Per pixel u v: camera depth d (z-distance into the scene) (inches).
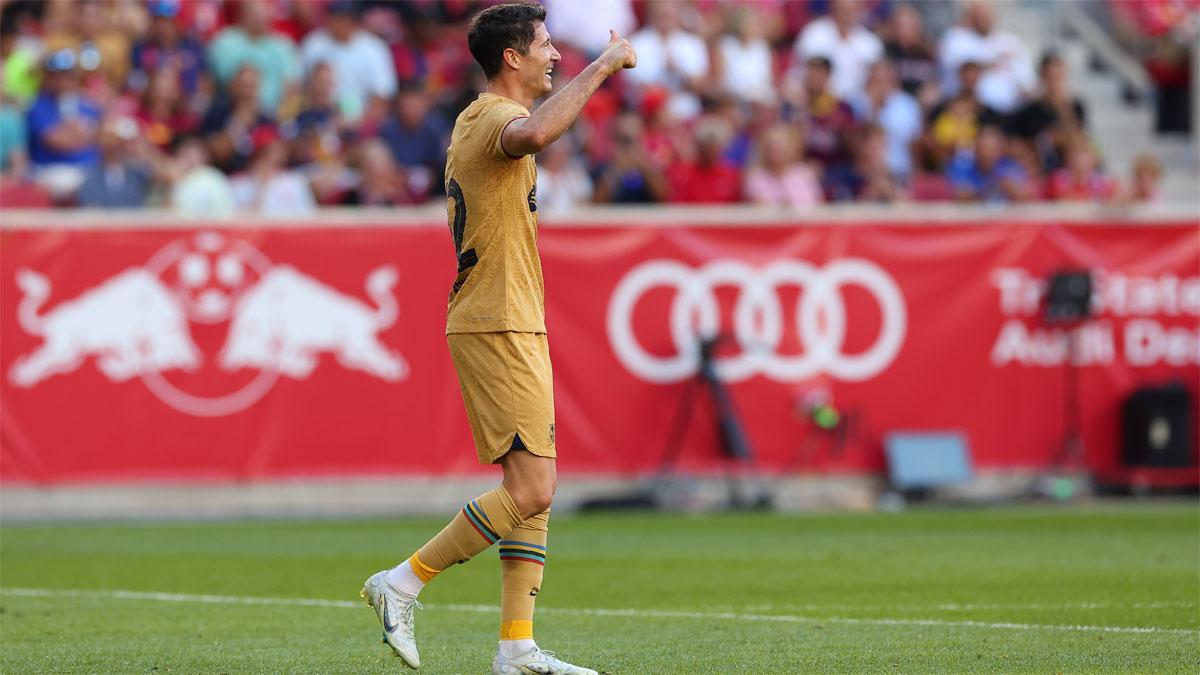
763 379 1820.9
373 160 1975.9
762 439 1818.4
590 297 1793.8
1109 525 1610.5
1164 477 1862.7
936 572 1245.1
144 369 1729.8
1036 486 1851.6
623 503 1776.6
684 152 2219.5
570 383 1788.9
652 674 796.6
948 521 1663.4
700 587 1168.2
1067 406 1862.7
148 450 1729.8
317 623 1000.9
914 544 1455.5
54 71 2102.6
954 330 1846.7
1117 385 1873.8
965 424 1849.2
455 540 749.3
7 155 2084.2
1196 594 1105.4
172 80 2153.1
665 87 2372.0
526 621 756.6
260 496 1744.6
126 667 832.9
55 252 1715.1
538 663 751.7
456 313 749.3
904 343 1840.6
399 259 1770.4
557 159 2046.0
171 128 2140.7
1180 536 1510.8
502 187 737.6
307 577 1242.6
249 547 1451.8
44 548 1444.4
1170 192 2645.2
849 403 1833.2
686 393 1807.3
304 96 2251.5
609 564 1311.5
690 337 1811.0
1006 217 1856.5
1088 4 2920.8
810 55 2453.2
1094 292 1849.2
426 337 1774.1
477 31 761.6
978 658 837.2
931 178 2228.1
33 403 1712.6
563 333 1788.9
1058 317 1840.6
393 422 1769.2
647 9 2508.6
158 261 1732.3
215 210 1961.1
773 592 1137.4
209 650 890.7
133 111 2148.1
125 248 1727.4
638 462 1802.4
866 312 1834.4
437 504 1775.3
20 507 1707.7
